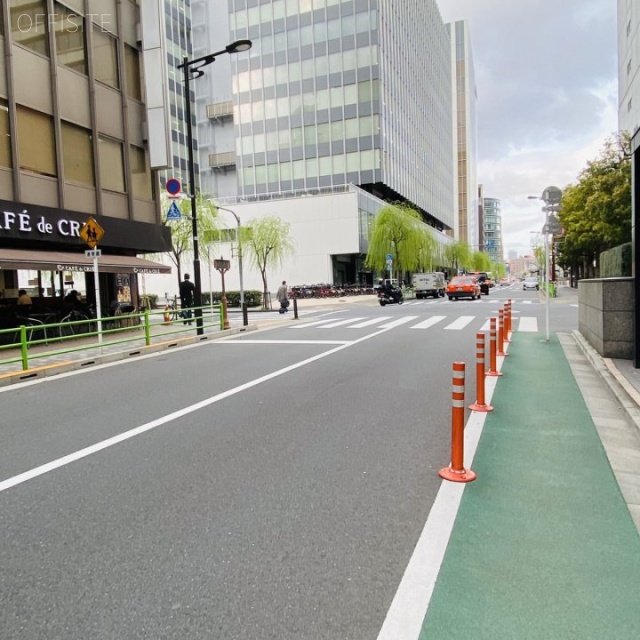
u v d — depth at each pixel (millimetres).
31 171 14984
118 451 5250
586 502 3842
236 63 59750
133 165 19188
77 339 16047
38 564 3168
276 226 42594
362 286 50750
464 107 146625
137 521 3709
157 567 3102
